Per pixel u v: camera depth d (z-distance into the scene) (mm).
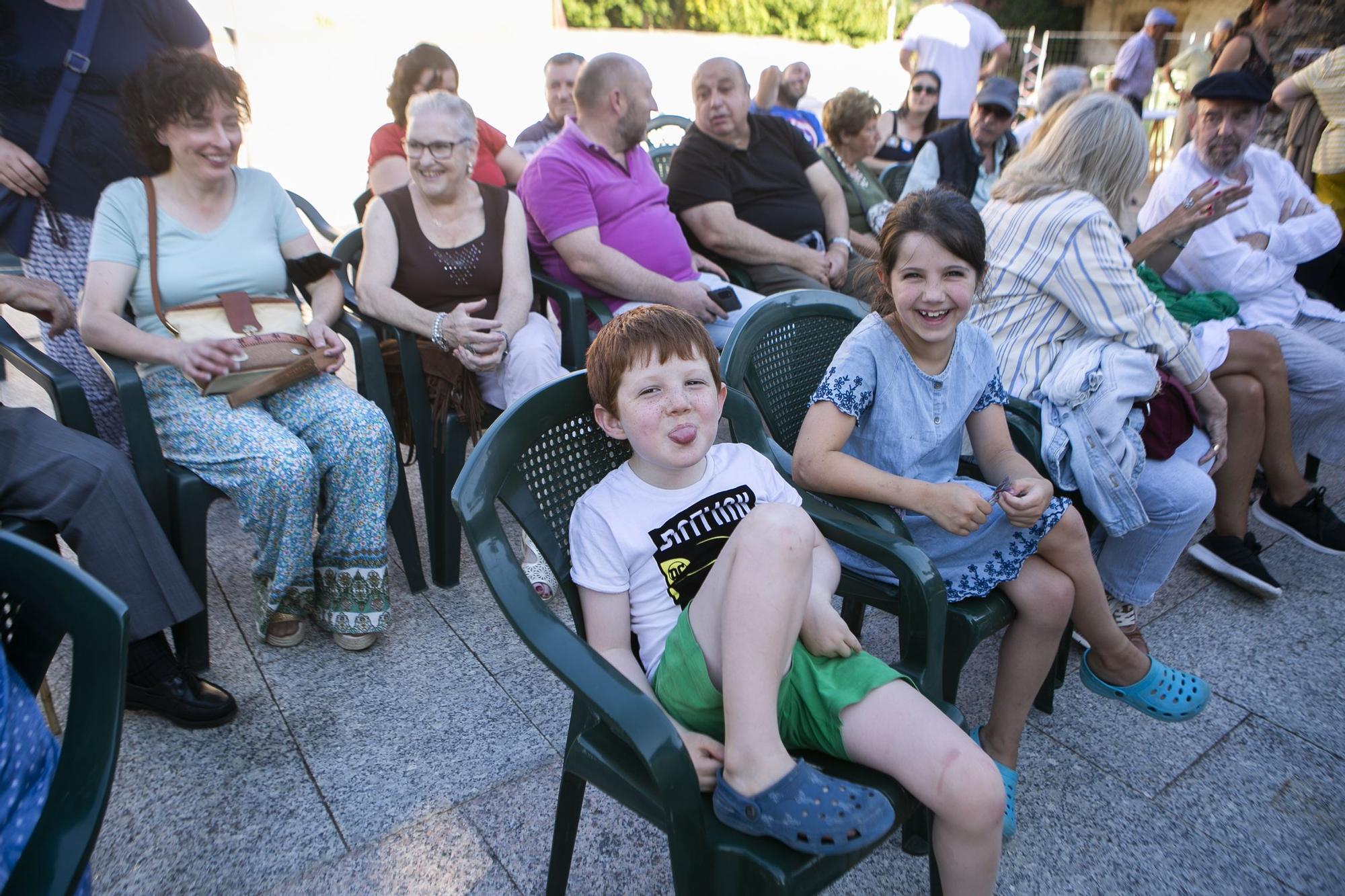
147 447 2064
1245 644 2475
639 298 2979
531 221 3043
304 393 2314
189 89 2055
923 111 5258
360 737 2033
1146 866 1754
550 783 1914
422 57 3354
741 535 1288
